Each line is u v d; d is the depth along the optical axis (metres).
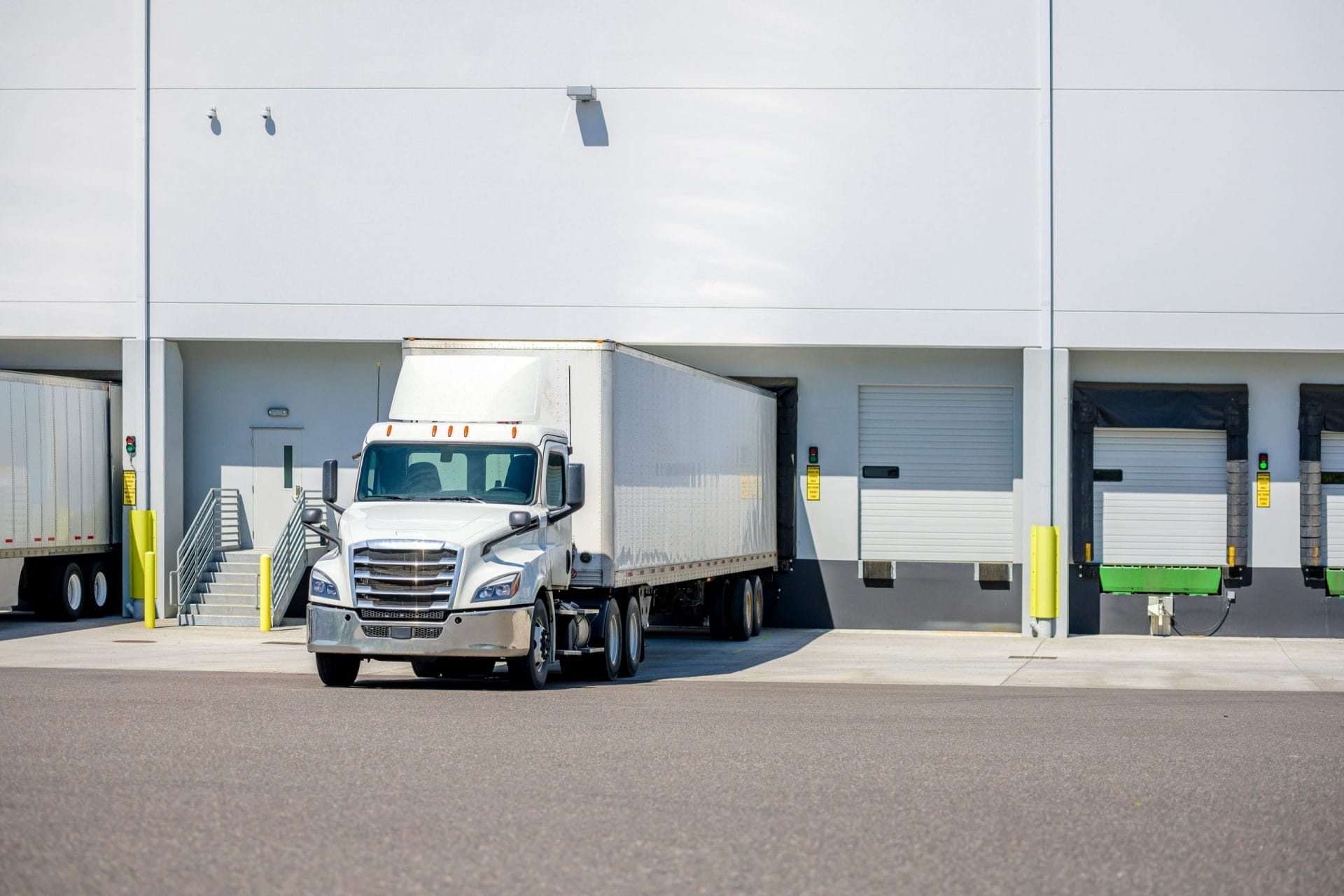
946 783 9.73
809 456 27.44
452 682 16.91
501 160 26.25
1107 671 20.45
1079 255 25.66
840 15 25.97
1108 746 11.84
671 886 6.71
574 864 7.09
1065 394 25.67
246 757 10.05
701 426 21.69
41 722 11.88
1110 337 25.61
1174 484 26.98
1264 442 26.77
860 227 25.92
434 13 26.31
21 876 6.62
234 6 26.41
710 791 9.18
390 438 16.84
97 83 26.56
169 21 26.45
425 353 17.88
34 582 26.14
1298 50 25.50
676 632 26.59
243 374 27.77
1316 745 12.20
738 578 24.91
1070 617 26.89
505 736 11.53
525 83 26.28
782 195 26.02
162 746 10.54
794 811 8.59
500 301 26.22
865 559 27.38
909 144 25.89
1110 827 8.35
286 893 6.43
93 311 26.55
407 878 6.73
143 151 26.36
